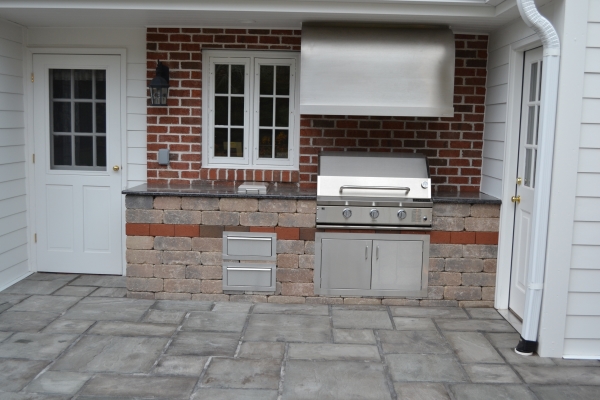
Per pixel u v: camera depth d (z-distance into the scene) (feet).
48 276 18.98
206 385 11.64
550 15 13.32
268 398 11.16
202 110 18.62
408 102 16.43
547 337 13.32
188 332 14.43
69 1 15.31
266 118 18.79
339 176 16.70
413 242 16.52
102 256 19.20
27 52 18.57
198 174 18.65
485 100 18.19
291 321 15.34
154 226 16.70
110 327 14.64
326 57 16.48
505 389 11.73
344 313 16.03
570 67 12.56
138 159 18.89
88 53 18.51
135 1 15.25
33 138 18.89
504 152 16.28
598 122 12.71
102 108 18.88
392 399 11.23
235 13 15.66
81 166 19.11
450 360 13.08
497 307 16.67
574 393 11.62
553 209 12.91
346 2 15.10
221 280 16.83
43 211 19.13
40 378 11.80
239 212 16.57
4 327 14.48
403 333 14.62
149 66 18.29
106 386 11.51
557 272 13.10
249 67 18.54
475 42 17.99
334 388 11.62
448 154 18.40
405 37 16.61
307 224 16.52
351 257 16.58
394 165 17.04
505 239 16.43
